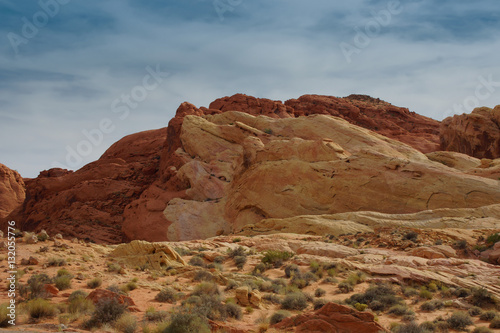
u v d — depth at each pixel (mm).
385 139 61125
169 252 22266
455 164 54750
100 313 12086
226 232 57844
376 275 20203
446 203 42719
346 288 17984
